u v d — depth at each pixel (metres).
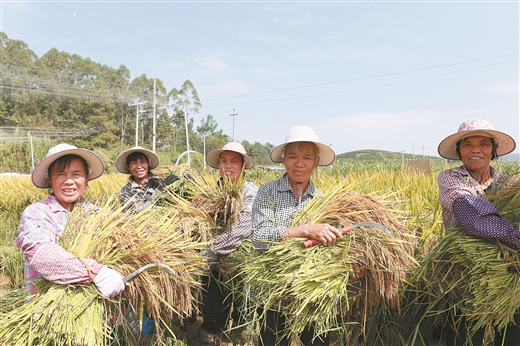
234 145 4.07
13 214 9.18
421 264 3.12
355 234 2.79
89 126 91.81
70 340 2.18
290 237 2.78
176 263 2.78
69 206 2.88
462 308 2.76
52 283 2.35
